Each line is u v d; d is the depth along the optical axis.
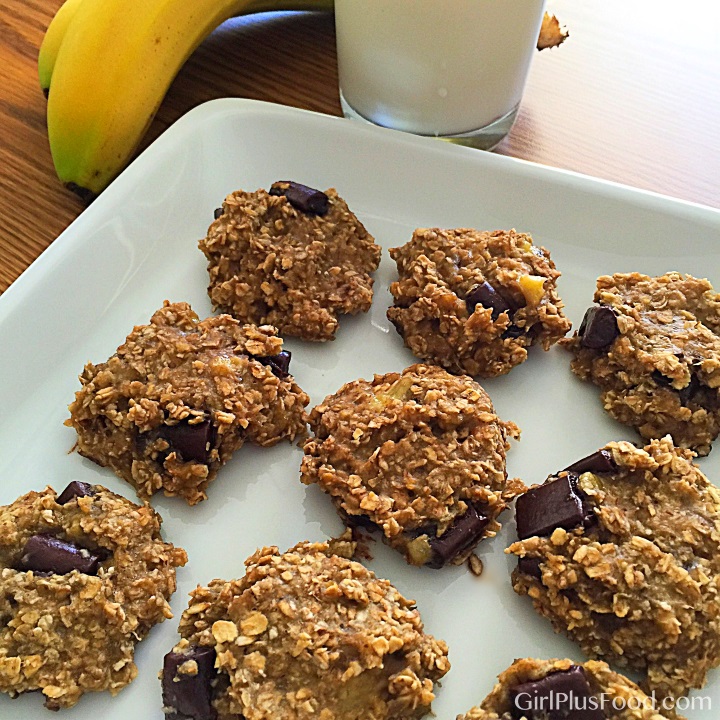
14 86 0.31
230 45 0.33
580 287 0.26
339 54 0.28
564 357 0.24
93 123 0.26
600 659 0.19
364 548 0.21
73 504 0.20
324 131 0.27
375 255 0.26
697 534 0.19
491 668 0.19
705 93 0.32
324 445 0.21
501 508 0.21
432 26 0.25
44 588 0.19
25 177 0.28
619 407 0.23
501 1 0.24
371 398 0.22
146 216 0.26
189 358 0.22
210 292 0.25
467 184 0.27
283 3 0.32
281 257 0.24
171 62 0.27
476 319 0.23
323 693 0.17
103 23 0.26
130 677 0.19
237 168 0.27
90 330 0.24
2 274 0.26
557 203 0.26
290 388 0.23
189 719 0.18
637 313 0.23
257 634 0.18
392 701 0.17
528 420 0.23
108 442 0.22
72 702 0.18
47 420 0.23
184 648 0.18
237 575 0.21
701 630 0.18
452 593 0.20
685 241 0.26
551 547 0.19
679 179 0.29
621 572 0.19
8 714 0.18
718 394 0.22
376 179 0.27
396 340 0.25
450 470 0.20
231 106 0.28
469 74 0.26
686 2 0.36
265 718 0.17
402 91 0.27
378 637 0.18
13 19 0.34
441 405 0.21
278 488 0.22
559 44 0.31
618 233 0.26
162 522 0.21
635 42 0.34
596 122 0.31
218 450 0.22
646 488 0.20
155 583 0.20
